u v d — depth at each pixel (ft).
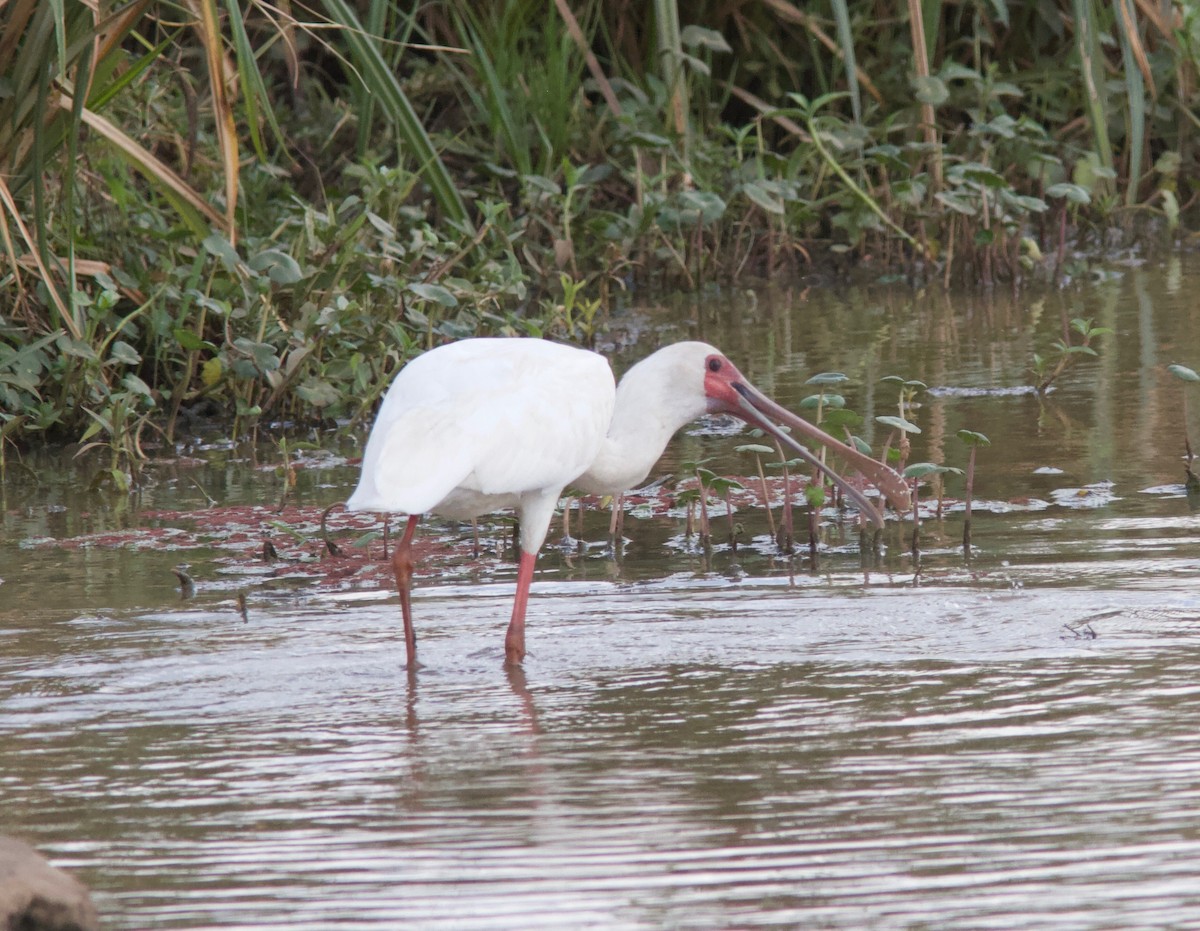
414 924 18.15
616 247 71.61
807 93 93.81
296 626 31.68
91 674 28.73
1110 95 89.20
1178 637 28.63
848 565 34.99
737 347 61.00
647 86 88.07
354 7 82.84
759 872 19.25
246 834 21.11
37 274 51.24
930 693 26.12
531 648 29.81
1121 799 21.13
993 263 75.87
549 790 22.36
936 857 19.52
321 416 53.67
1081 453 43.78
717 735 24.48
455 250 61.36
